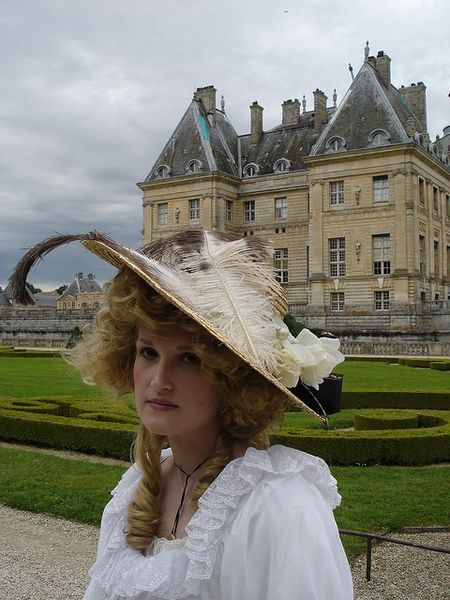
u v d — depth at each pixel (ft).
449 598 20.75
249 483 6.88
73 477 34.27
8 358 130.62
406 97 231.91
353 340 186.19
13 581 21.39
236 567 6.56
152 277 7.07
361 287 199.62
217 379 7.30
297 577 6.16
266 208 236.63
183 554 7.20
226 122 261.85
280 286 7.86
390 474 35.22
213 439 7.91
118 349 8.55
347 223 202.39
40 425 43.16
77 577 21.80
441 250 216.13
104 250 7.59
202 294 7.23
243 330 7.08
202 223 231.50
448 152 240.73
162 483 8.42
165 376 7.47
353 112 206.90
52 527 27.07
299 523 6.43
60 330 228.84
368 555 22.11
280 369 7.25
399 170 193.47
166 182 237.45
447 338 173.58
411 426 44.83
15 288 7.35
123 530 8.14
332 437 37.68
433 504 29.81
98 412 48.03
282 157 240.12
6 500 30.22
